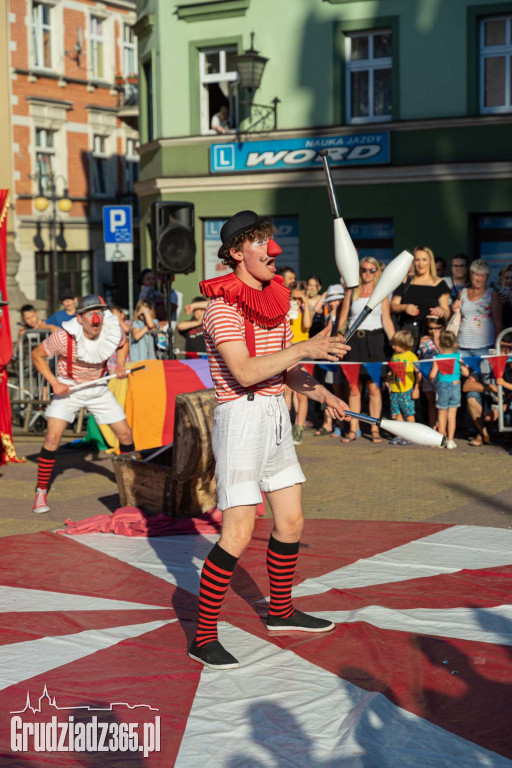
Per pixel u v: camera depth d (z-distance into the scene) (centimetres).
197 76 2175
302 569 650
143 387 1116
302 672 477
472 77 1883
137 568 666
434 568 645
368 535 736
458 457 1062
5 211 1098
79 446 1214
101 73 4031
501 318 1166
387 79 1992
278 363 469
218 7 2106
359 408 1189
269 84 2073
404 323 1213
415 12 1917
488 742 399
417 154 1941
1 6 2992
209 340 493
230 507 488
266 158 2088
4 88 2981
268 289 493
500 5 1841
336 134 2006
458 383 1110
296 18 2030
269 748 400
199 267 2212
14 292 2675
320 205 2042
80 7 3859
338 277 2038
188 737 412
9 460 1123
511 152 1861
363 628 531
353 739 401
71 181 3862
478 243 1925
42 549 721
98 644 522
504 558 667
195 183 2173
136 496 816
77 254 3928
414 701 440
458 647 504
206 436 764
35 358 861
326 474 990
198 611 536
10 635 539
